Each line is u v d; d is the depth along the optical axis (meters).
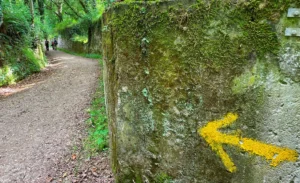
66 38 25.75
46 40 23.22
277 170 1.39
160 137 1.72
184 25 1.52
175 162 1.68
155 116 1.71
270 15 1.30
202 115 1.54
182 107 1.60
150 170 1.80
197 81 1.53
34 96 7.47
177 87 1.59
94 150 3.80
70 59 16.56
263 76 1.36
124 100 1.85
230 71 1.43
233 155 1.49
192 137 1.60
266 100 1.37
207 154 1.56
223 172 1.53
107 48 1.98
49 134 4.77
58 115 5.75
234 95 1.44
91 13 19.11
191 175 1.64
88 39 20.31
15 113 6.12
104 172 3.16
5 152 4.21
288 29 1.27
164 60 1.62
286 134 1.35
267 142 1.39
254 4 1.32
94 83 8.41
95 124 4.81
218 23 1.42
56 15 27.80
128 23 1.73
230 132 1.48
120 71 1.83
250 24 1.35
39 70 10.99
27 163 3.80
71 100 6.79
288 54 1.29
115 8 1.80
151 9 1.62
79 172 3.31
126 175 1.95
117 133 1.95
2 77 8.73
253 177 1.46
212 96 1.50
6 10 10.78
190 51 1.52
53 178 3.31
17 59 9.98
